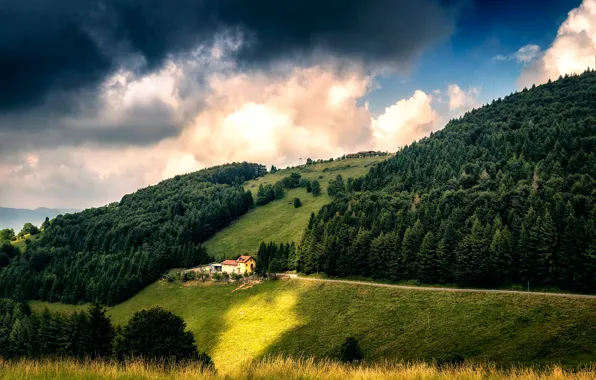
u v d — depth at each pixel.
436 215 130.88
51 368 21.50
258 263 157.75
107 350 70.38
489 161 169.88
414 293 102.56
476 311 85.31
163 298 144.12
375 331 88.38
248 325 109.00
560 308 77.56
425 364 23.95
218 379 20.17
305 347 88.94
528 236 99.44
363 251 128.00
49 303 163.75
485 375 22.36
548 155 143.12
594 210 98.31
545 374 22.38
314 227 161.00
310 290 121.19
